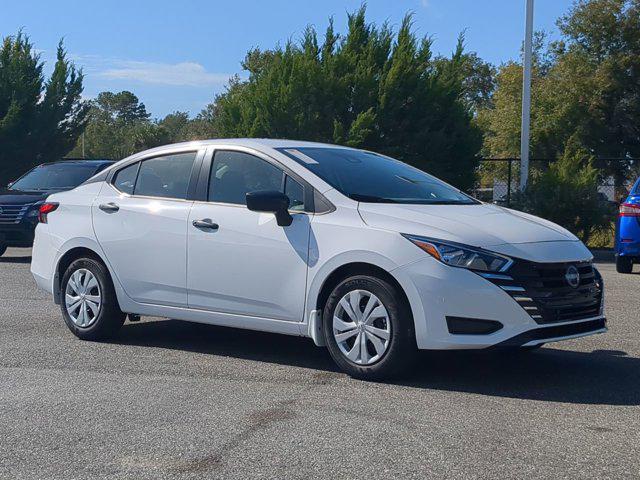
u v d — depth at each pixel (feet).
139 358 22.86
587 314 20.08
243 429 16.51
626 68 110.11
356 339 20.08
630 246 42.73
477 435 16.07
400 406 18.04
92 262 24.93
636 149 111.96
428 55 65.41
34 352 23.54
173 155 24.26
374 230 19.80
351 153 24.16
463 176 64.85
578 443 15.65
